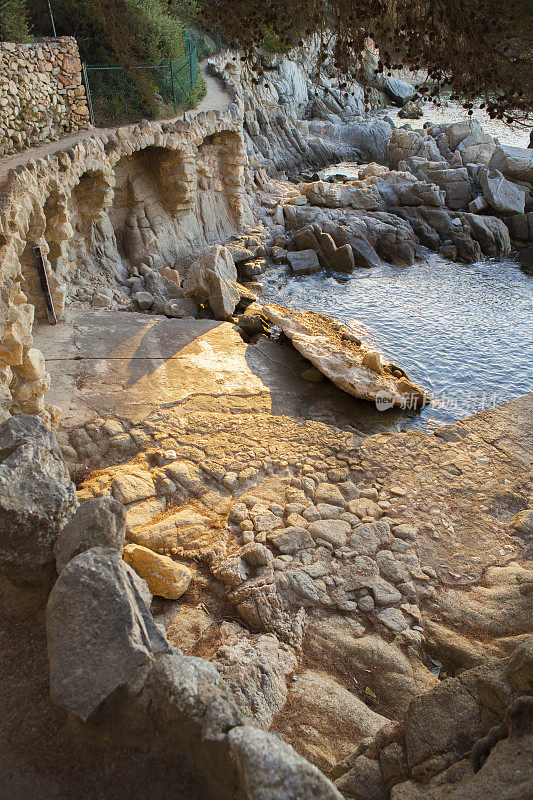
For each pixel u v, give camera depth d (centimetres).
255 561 826
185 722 327
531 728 403
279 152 3850
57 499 448
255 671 659
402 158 3575
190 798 331
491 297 2169
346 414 1323
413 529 917
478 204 2795
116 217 2088
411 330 1888
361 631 753
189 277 1864
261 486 997
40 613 451
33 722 381
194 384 1310
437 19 663
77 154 1571
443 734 460
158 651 381
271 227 2656
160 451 1054
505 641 700
